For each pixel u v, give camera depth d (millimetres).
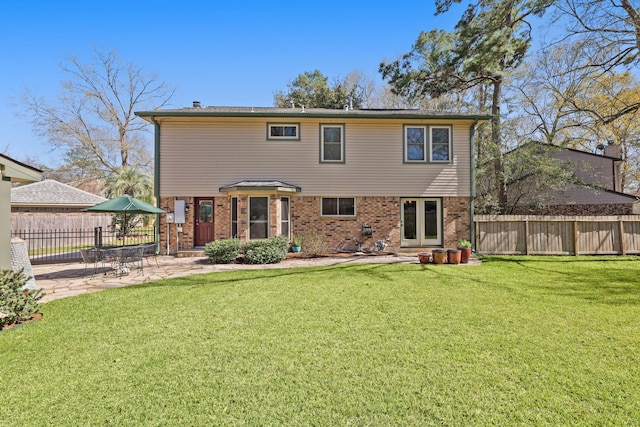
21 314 4797
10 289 4789
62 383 3117
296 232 12914
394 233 13219
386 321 4848
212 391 2961
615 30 12344
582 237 12188
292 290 6789
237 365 3469
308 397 2855
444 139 13445
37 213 18641
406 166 13297
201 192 12703
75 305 5781
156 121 12570
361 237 13133
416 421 2527
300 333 4375
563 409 2676
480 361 3525
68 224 19047
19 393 2947
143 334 4367
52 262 11609
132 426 2492
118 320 4949
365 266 9812
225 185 12758
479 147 17172
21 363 3539
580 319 4895
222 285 7328
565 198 17609
